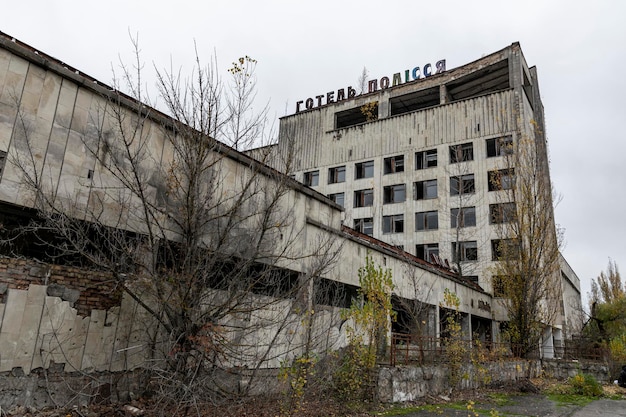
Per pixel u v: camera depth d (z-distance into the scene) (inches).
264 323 366.0
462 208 1385.3
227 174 392.5
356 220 1578.5
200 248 299.3
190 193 304.3
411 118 1577.3
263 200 415.2
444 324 806.5
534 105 1594.5
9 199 262.2
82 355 285.0
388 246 764.6
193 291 286.8
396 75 1770.4
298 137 1817.2
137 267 309.3
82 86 309.3
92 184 305.0
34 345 264.2
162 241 333.1
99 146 305.9
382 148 1604.3
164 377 269.6
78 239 282.4
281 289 447.2
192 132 311.1
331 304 510.9
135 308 317.1
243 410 330.0
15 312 258.2
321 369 426.3
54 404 268.8
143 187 333.7
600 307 1622.8
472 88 1601.9
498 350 695.7
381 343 488.1
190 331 281.1
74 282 288.0
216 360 323.3
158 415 274.1
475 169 1398.9
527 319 876.0
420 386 478.9
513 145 1141.1
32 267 269.9
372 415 385.1
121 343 305.4
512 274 916.6
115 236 295.9
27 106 278.2
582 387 636.1
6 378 250.5
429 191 1480.1
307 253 479.8
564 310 1560.0
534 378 772.6
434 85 1568.7
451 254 1362.0
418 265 739.4
